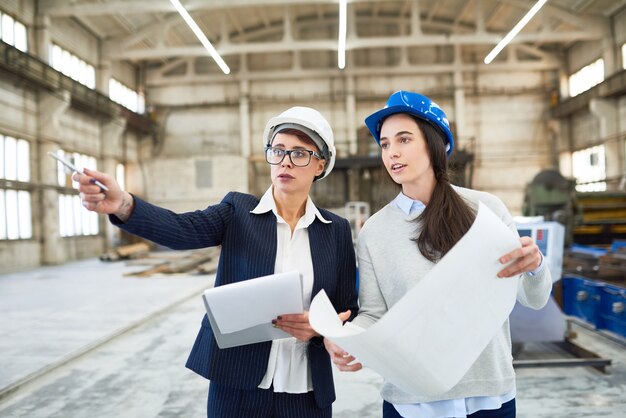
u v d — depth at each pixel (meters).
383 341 0.88
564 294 5.09
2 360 4.05
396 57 18.75
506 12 17.09
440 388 0.97
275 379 1.29
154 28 16.19
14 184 11.88
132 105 18.86
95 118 16.16
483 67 18.52
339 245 1.43
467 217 1.16
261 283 1.05
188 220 1.25
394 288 1.20
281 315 1.12
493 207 1.24
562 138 18.52
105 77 16.47
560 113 18.02
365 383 3.56
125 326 5.24
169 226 1.17
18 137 12.24
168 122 19.31
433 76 18.73
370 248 1.26
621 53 15.50
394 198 1.32
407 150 1.19
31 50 13.07
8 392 3.34
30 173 12.73
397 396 1.18
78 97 14.10
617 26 15.55
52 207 13.18
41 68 12.52
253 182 18.67
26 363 3.96
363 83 18.78
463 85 18.70
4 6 12.01
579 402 3.05
